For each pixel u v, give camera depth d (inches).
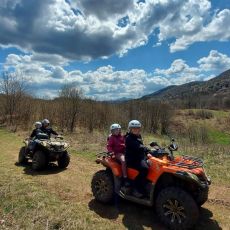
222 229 139.6
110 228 138.9
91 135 502.6
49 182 210.1
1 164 267.1
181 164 147.1
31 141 263.0
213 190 195.0
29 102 698.8
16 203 162.9
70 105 656.4
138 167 152.8
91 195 183.0
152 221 147.4
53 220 140.9
